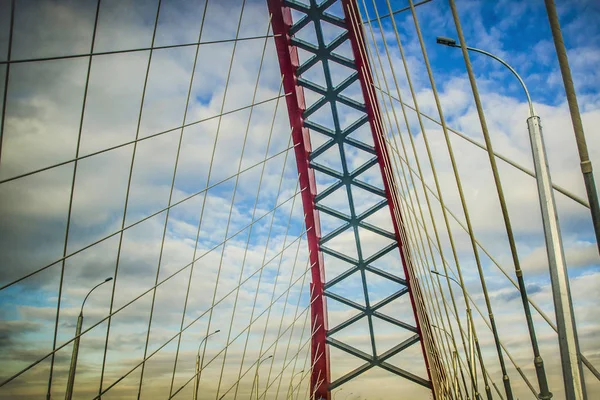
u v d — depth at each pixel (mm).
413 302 47938
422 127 13211
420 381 49062
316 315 51250
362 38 33281
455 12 8367
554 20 5648
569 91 5703
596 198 5551
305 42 35250
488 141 8258
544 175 7637
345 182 43688
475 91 8336
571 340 6266
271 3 33562
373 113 37031
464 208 10031
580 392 5961
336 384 50594
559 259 6879
